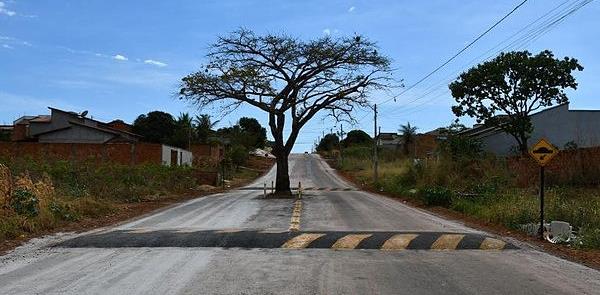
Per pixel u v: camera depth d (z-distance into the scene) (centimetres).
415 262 955
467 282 798
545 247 1190
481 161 2970
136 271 857
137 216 1803
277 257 987
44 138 5372
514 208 1603
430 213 2039
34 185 1605
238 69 3120
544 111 4750
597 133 4688
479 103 4581
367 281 797
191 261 942
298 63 3212
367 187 4284
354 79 3350
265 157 9844
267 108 3162
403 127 7738
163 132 7469
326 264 925
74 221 1559
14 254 1023
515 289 758
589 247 1162
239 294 711
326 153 11631
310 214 1870
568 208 1533
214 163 5609
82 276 820
